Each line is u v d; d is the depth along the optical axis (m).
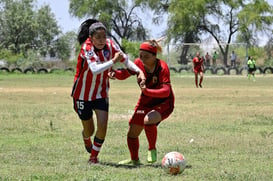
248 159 11.73
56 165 10.94
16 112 21.97
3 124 17.86
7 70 85.19
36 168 10.55
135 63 10.75
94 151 10.98
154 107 10.85
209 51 87.81
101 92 10.69
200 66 43.81
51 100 29.11
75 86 10.77
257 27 102.00
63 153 12.43
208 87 44.56
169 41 101.75
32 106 25.06
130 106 24.88
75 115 20.89
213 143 13.93
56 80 60.28
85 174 9.98
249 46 103.25
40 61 93.75
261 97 31.45
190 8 100.38
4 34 121.88
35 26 119.31
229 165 11.05
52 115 20.78
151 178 9.59
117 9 112.12
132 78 68.25
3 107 24.39
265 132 15.93
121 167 10.73
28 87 43.81
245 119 19.55
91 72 10.50
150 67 10.66
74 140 14.55
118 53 10.34
